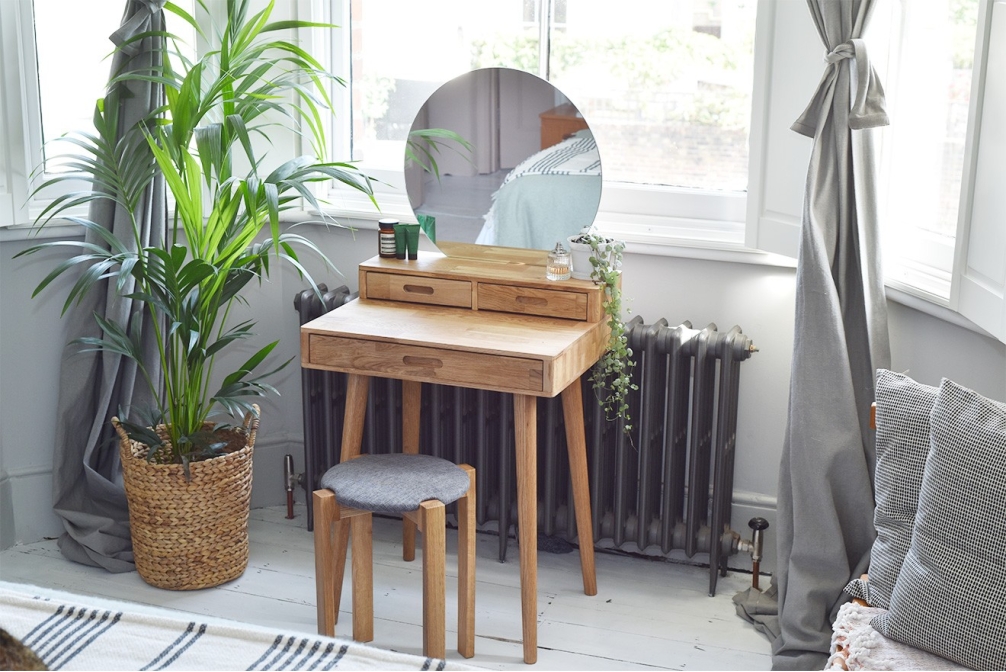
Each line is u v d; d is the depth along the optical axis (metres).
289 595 2.76
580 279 2.62
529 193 2.76
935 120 2.55
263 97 2.72
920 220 2.62
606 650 2.52
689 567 2.96
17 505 3.04
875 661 1.74
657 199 2.98
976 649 1.68
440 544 2.26
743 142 2.90
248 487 2.82
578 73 3.00
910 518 1.87
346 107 3.20
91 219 2.86
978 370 2.37
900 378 1.96
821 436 2.42
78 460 2.98
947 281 2.46
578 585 2.83
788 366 2.87
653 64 2.92
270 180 2.58
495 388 2.36
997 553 1.67
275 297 3.25
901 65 2.60
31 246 2.94
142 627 1.46
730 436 2.78
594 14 2.94
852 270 2.48
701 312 2.92
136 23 2.68
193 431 2.81
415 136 2.82
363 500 2.25
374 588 2.80
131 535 2.82
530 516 2.40
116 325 2.74
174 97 2.70
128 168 2.69
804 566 2.48
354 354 2.47
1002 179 2.09
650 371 2.71
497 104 2.73
